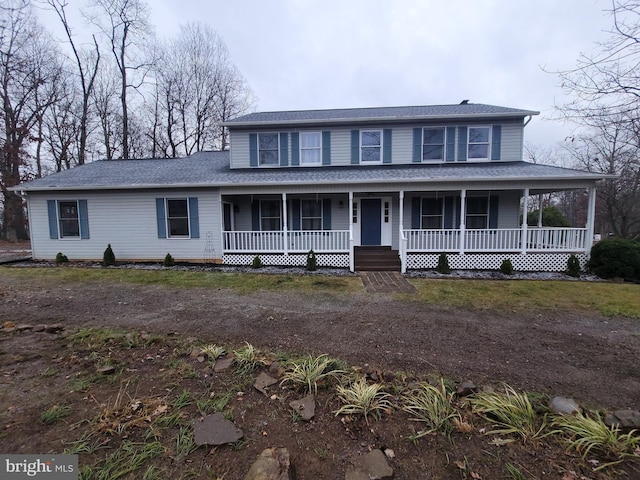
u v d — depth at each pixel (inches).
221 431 94.7
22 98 783.7
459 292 291.0
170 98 974.4
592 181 371.6
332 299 264.7
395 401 112.5
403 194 414.3
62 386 118.3
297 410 105.7
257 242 429.4
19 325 185.5
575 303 255.8
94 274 353.7
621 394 122.3
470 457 86.7
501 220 445.1
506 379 132.5
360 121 456.1
